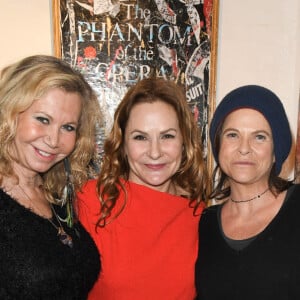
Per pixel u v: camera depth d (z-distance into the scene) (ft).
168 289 5.13
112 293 5.08
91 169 5.97
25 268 4.04
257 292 4.19
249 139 4.52
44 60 4.45
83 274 4.63
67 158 5.21
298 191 4.55
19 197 4.58
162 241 5.25
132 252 5.13
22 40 7.43
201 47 7.71
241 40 7.83
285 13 7.85
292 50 7.88
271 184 4.66
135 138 5.29
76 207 5.26
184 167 5.62
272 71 7.90
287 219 4.36
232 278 4.38
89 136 5.24
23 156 4.46
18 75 4.31
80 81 4.66
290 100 7.94
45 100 4.33
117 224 5.23
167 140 5.30
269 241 4.30
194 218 5.51
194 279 5.04
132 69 7.61
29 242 4.18
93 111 5.17
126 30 7.55
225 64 7.84
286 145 4.57
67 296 4.34
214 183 5.80
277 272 4.14
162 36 7.63
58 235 4.55
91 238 5.09
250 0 7.80
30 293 4.01
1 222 4.11
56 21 7.38
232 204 4.99
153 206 5.32
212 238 4.86
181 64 7.69
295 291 4.07
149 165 5.29
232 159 4.60
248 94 4.52
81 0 7.42
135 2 7.54
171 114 5.24
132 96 5.31
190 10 7.65
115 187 5.36
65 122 4.50
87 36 7.48
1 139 4.35
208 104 7.79
